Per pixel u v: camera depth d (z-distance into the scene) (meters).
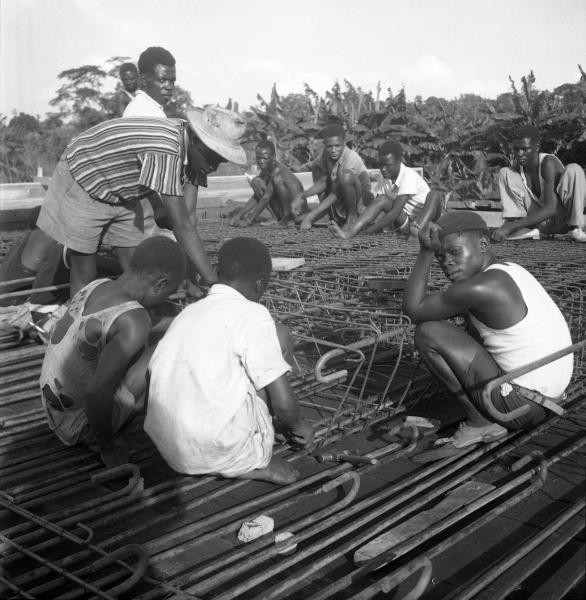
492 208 10.15
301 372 3.74
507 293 2.73
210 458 2.53
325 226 8.70
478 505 2.31
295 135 14.88
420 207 7.41
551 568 2.07
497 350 2.81
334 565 2.13
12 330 4.38
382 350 4.18
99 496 2.62
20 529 2.33
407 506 2.34
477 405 2.87
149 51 4.72
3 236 6.19
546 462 2.59
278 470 2.64
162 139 3.52
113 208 3.82
